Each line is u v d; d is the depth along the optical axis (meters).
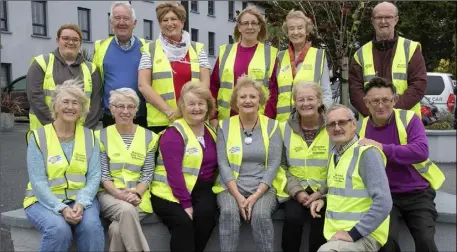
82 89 3.88
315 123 3.74
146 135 3.79
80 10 17.44
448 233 3.83
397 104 3.99
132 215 3.45
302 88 3.64
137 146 3.73
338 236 3.09
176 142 3.67
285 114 4.30
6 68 15.19
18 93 11.12
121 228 3.44
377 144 3.37
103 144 3.72
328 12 5.38
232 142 3.73
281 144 3.79
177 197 3.60
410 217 3.48
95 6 17.81
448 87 8.58
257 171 3.70
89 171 3.59
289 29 4.28
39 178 3.46
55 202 3.39
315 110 3.64
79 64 4.23
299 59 4.29
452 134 6.25
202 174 3.73
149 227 3.77
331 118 3.24
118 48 4.36
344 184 3.21
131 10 4.34
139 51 4.39
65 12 16.88
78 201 3.42
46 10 16.30
